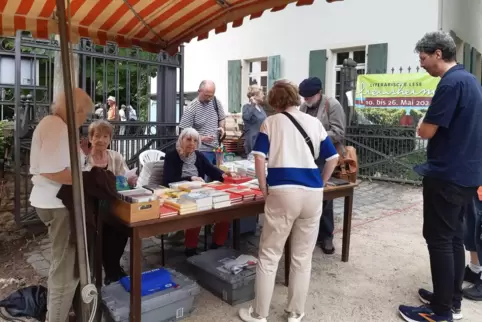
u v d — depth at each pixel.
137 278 2.56
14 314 2.89
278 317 2.98
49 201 2.41
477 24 13.02
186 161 4.02
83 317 2.08
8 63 5.14
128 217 2.49
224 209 2.92
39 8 3.22
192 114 5.28
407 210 6.20
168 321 2.83
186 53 13.28
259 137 2.74
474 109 2.61
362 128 8.69
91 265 2.57
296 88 2.77
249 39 11.84
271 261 2.75
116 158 3.44
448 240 2.77
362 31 9.86
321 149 2.79
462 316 2.97
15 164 4.50
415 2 9.12
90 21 3.65
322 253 4.27
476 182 2.65
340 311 3.08
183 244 4.52
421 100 8.09
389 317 3.00
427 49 2.74
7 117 6.08
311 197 2.63
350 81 8.90
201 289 3.39
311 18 10.65
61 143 2.34
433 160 2.75
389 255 4.24
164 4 3.32
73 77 1.96
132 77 8.16
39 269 3.79
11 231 4.63
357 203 6.66
